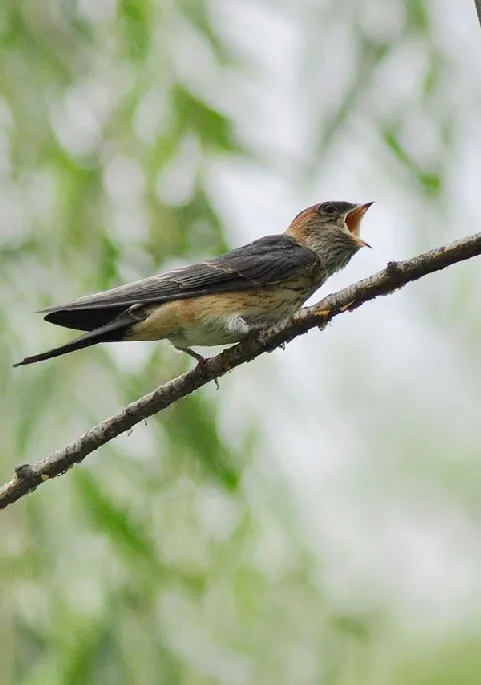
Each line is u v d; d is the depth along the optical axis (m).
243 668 10.59
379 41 10.91
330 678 10.88
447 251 7.93
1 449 10.26
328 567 12.30
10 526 10.20
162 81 11.61
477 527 18.25
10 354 10.57
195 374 8.68
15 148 11.32
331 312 8.47
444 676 16.20
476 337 16.42
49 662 9.94
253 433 10.80
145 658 10.01
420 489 18.44
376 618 11.41
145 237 11.20
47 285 10.91
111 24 11.70
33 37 11.62
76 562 10.19
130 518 10.21
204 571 10.45
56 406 10.39
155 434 10.62
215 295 10.38
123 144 11.45
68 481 10.28
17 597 10.05
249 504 10.70
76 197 11.20
